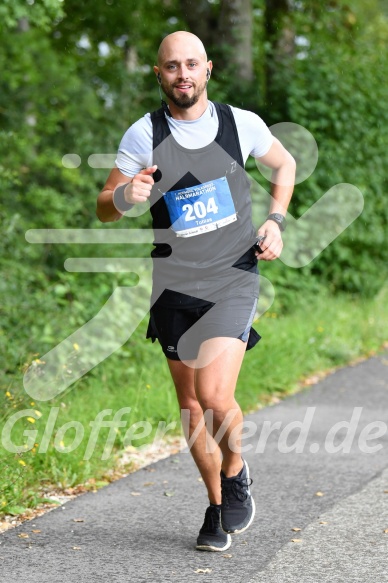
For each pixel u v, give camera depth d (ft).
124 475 46.70
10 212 85.76
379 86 106.52
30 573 32.94
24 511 40.19
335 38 113.60
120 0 114.32
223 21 106.83
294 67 104.06
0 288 65.57
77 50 120.26
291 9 112.47
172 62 32.89
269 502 42.04
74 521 38.99
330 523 38.91
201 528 35.88
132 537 37.04
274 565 33.94
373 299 102.47
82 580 32.30
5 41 113.80
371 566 33.83
